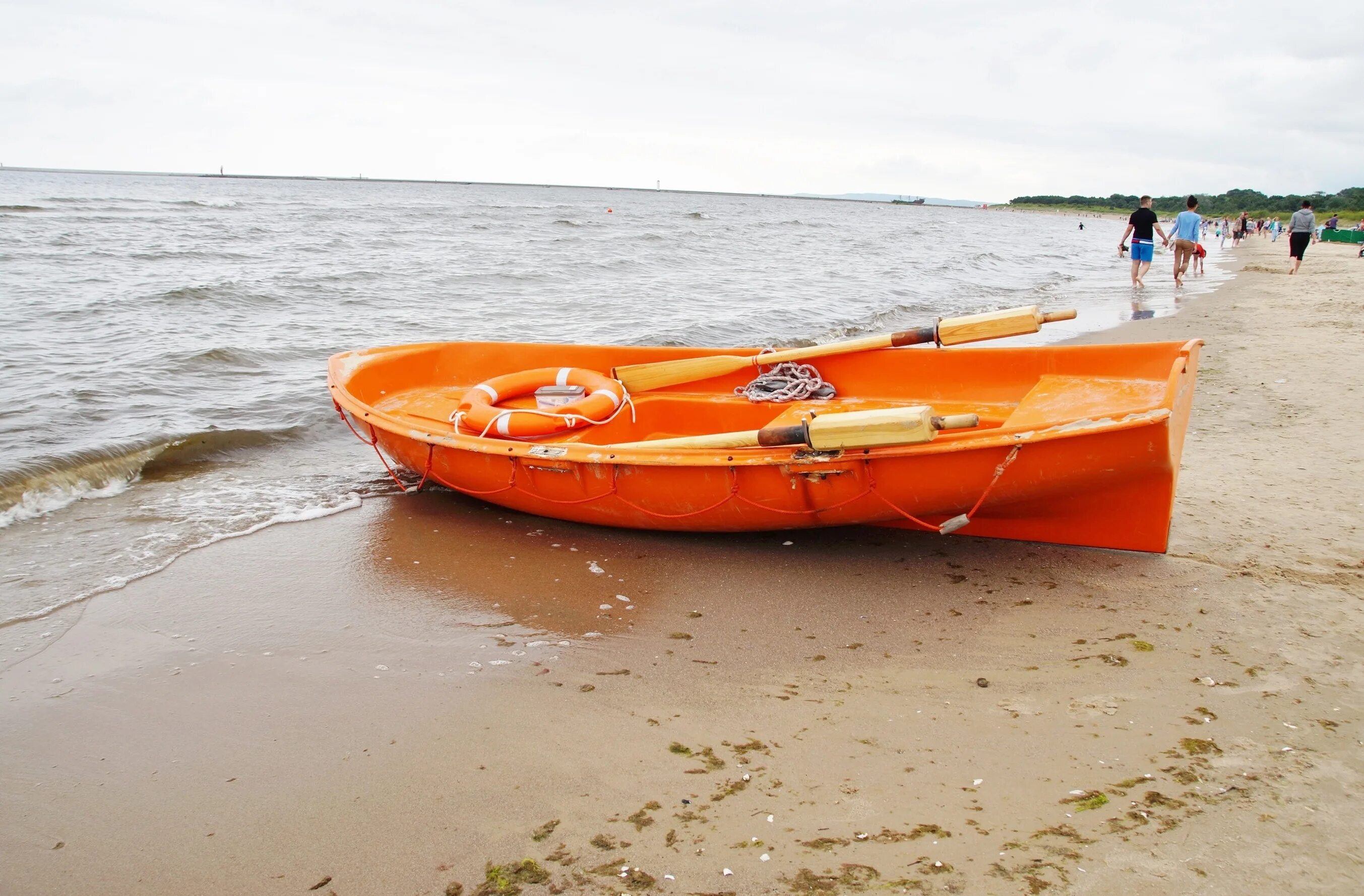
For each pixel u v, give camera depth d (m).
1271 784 2.95
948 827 2.84
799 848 2.78
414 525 5.96
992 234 67.75
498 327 14.33
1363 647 3.87
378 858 2.87
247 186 148.00
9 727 3.67
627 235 41.81
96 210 46.97
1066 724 3.40
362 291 18.53
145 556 5.41
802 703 3.68
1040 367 5.89
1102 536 4.91
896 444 4.54
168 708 3.80
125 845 2.98
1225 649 3.89
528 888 2.68
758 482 4.95
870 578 4.93
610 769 3.28
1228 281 20.36
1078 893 2.51
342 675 4.05
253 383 9.85
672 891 2.62
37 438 7.49
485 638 4.38
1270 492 5.79
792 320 15.24
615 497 5.36
